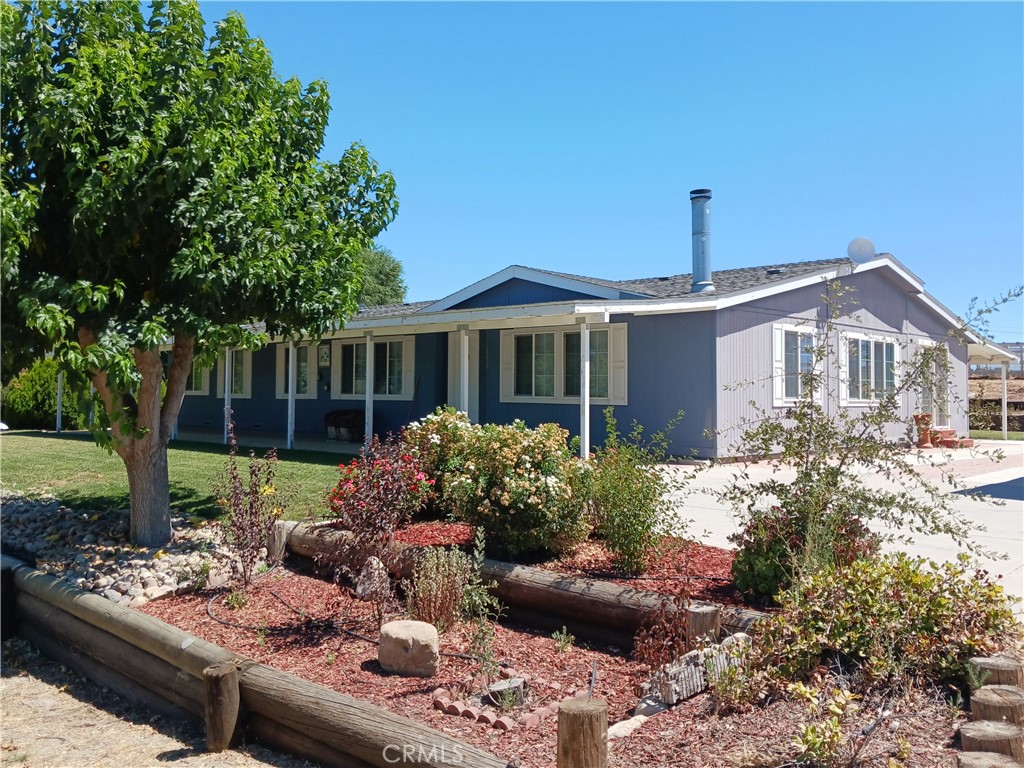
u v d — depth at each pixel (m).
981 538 7.12
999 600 3.79
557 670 4.27
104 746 3.76
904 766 2.63
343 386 18.02
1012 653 3.46
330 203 6.93
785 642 3.63
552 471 5.88
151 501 6.46
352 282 6.55
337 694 3.38
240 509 5.76
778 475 11.05
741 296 13.07
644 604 4.50
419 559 5.29
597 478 5.86
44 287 4.97
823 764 2.66
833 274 15.09
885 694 3.32
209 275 5.30
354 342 17.75
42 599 5.47
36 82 5.34
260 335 5.89
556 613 4.96
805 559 4.42
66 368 5.26
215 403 21.11
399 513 5.80
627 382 13.87
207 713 3.62
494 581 5.15
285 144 6.65
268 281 5.64
